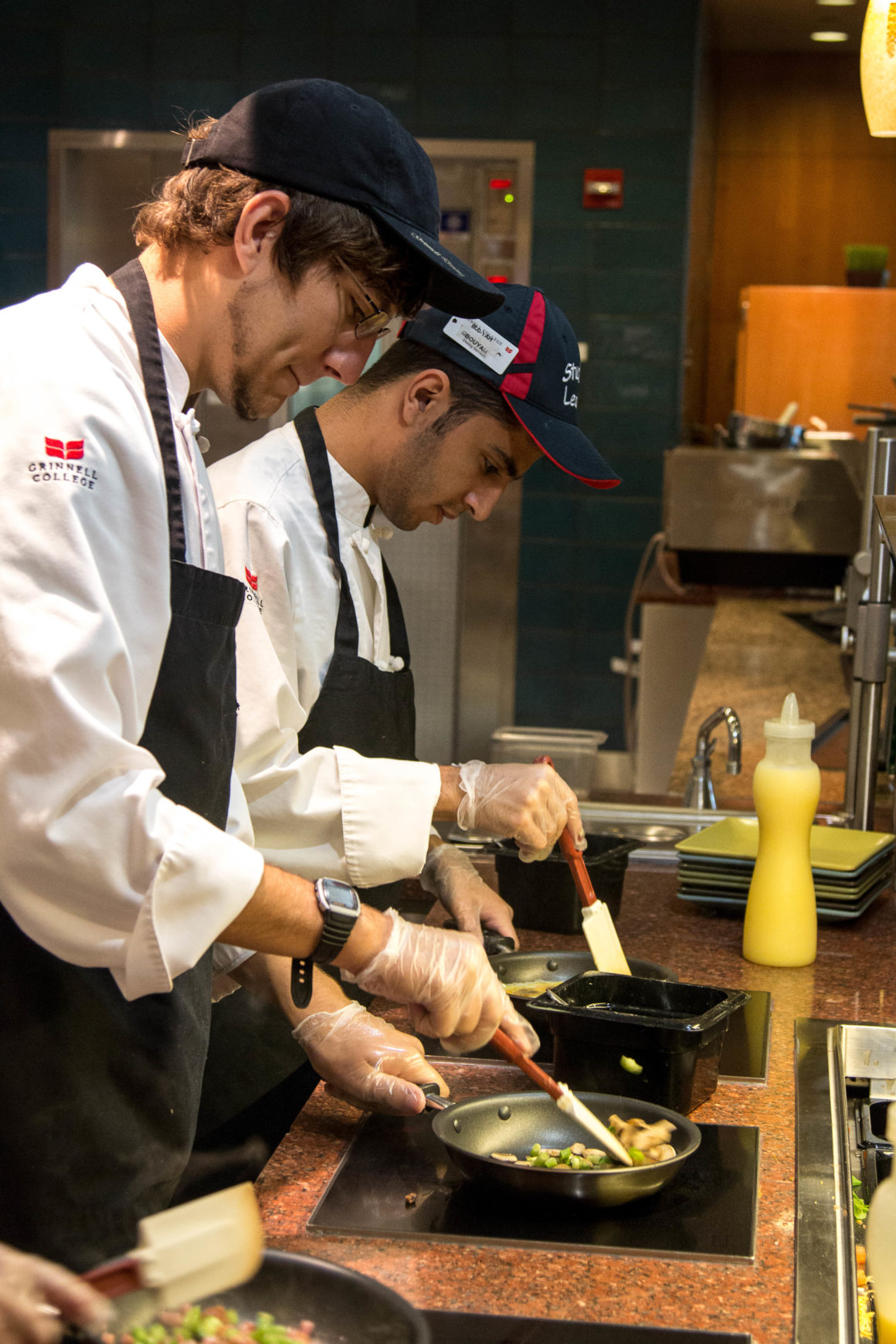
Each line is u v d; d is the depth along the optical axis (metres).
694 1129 1.02
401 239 1.12
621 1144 1.03
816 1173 1.04
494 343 1.51
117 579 1.01
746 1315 0.85
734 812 2.22
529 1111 1.08
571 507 5.32
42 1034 1.04
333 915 1.05
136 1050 1.07
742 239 6.74
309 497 1.54
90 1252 1.07
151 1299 0.74
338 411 1.58
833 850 1.79
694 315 5.55
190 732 1.12
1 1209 1.06
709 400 6.86
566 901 1.67
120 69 5.15
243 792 1.33
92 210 5.25
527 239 5.18
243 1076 1.48
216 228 1.09
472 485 1.60
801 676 3.27
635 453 5.29
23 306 1.07
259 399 1.17
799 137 6.63
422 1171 1.05
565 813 1.40
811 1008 1.42
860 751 2.01
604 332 5.23
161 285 1.14
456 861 1.62
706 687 3.17
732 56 6.57
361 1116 1.17
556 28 5.07
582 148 5.13
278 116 1.09
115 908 0.97
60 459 0.98
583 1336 0.82
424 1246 0.93
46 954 1.04
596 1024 1.14
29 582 0.95
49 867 0.96
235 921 1.02
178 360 1.13
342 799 1.33
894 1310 0.83
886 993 1.47
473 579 5.22
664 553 4.89
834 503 4.16
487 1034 1.13
